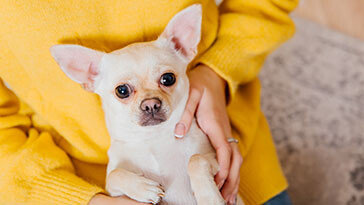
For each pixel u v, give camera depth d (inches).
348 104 35.0
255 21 19.9
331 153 31.4
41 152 18.2
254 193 19.9
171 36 18.1
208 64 19.2
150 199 16.5
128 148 18.1
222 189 17.6
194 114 18.8
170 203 17.8
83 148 19.2
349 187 29.2
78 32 17.1
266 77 38.1
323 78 37.4
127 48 17.6
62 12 16.4
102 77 17.6
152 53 17.4
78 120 18.7
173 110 17.5
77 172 19.6
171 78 17.5
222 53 19.6
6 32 16.4
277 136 33.0
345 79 37.1
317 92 36.2
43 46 16.8
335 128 33.2
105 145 19.6
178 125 17.7
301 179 30.1
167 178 17.9
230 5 21.3
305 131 33.2
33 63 17.1
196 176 16.5
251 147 20.7
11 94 18.9
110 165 18.3
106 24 17.5
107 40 17.9
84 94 17.9
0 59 17.1
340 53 39.6
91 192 17.4
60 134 19.4
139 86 17.1
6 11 16.0
